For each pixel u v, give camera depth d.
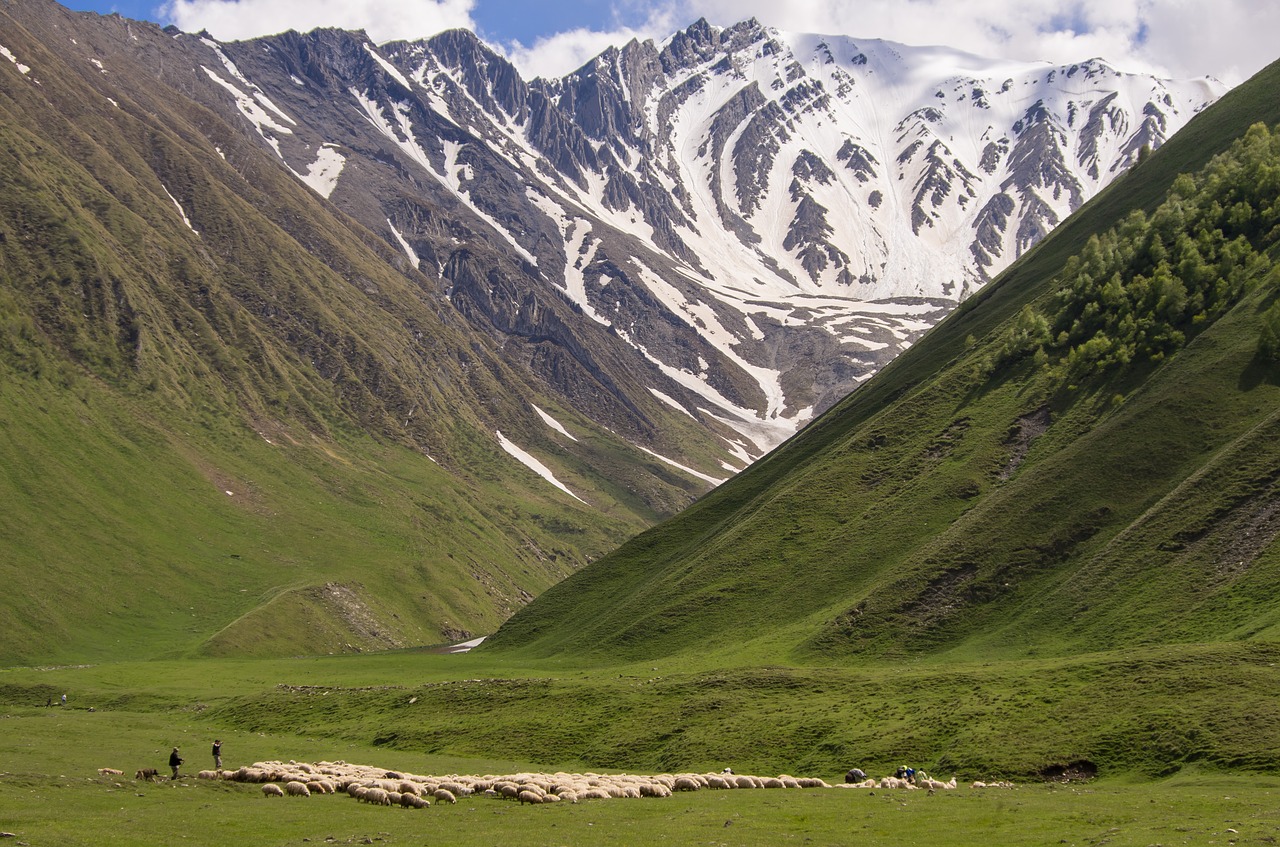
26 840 48.81
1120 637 104.81
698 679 111.75
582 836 53.16
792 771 86.19
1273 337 139.25
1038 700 85.25
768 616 149.12
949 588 130.00
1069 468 139.75
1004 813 57.19
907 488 166.62
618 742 99.44
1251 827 49.34
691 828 55.22
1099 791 65.31
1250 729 70.81
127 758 88.31
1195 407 138.25
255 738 113.44
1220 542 110.56
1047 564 127.50
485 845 50.50
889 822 56.28
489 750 103.56
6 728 109.38
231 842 51.75
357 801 65.44
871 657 123.75
